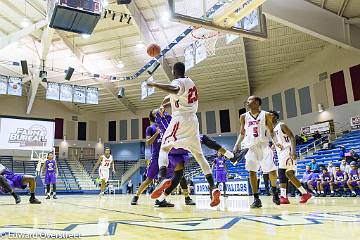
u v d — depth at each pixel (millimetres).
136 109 25078
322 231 1725
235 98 22547
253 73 18516
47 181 9805
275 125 4930
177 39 13570
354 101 15156
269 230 1788
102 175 10031
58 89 15430
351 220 2258
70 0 6910
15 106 22484
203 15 6246
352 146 12656
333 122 16047
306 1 11227
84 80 18766
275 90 19578
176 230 1825
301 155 14453
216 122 22812
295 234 1626
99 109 24984
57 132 23766
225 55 15562
